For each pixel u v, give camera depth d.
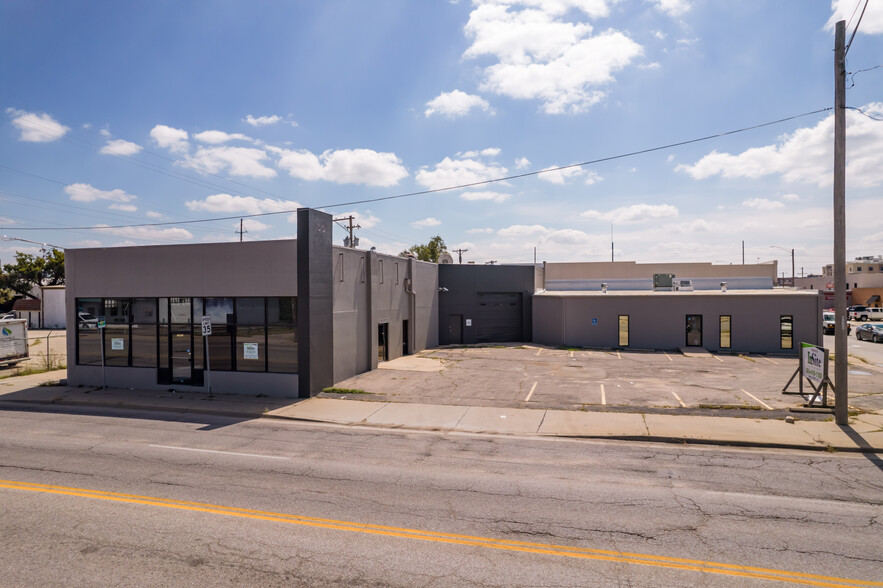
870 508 8.08
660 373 21.47
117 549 6.70
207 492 8.79
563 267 43.94
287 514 7.82
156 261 18.59
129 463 10.47
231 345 17.88
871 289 71.88
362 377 20.70
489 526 7.38
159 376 18.67
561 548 6.70
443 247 71.62
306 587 5.75
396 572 6.07
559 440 12.30
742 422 13.35
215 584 5.82
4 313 56.66
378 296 23.50
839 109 12.69
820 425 12.96
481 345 32.75
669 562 6.33
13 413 15.64
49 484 9.22
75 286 19.52
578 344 31.72
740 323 28.98
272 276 17.39
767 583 5.84
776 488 8.98
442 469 10.07
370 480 9.39
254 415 15.04
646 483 9.26
